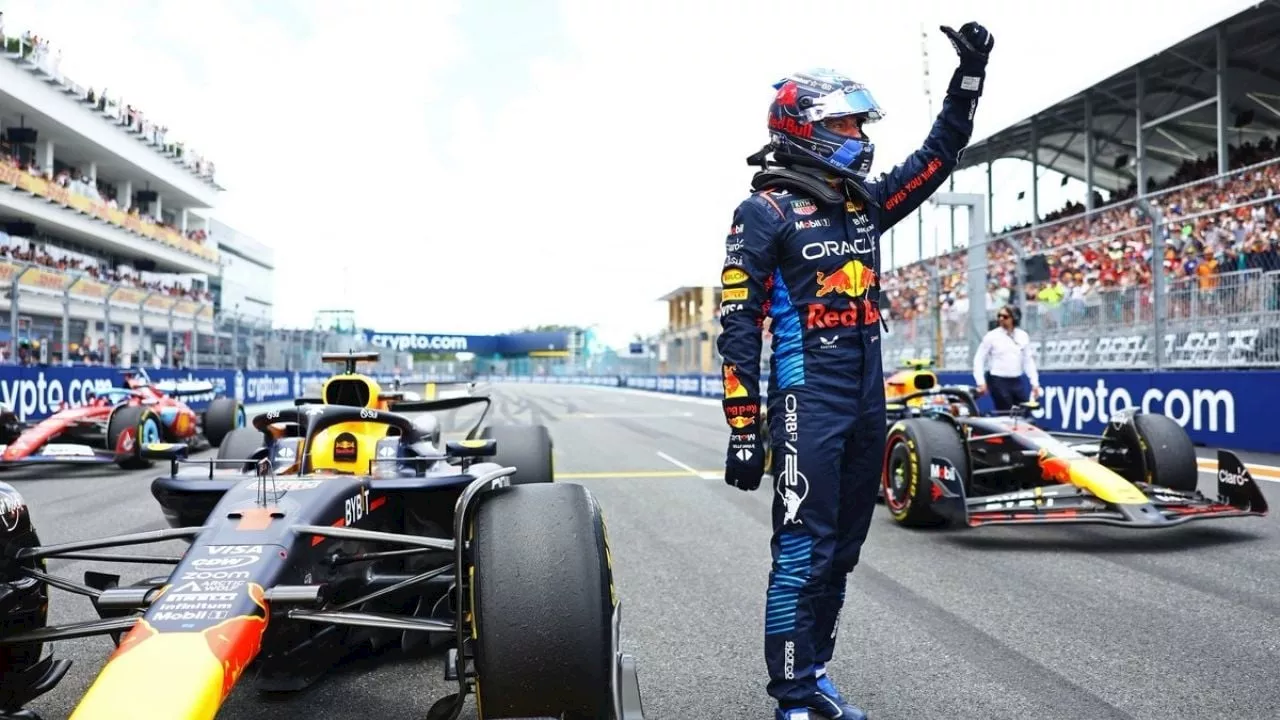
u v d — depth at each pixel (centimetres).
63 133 3234
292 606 269
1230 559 510
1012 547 558
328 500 308
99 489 883
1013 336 876
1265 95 1623
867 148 280
